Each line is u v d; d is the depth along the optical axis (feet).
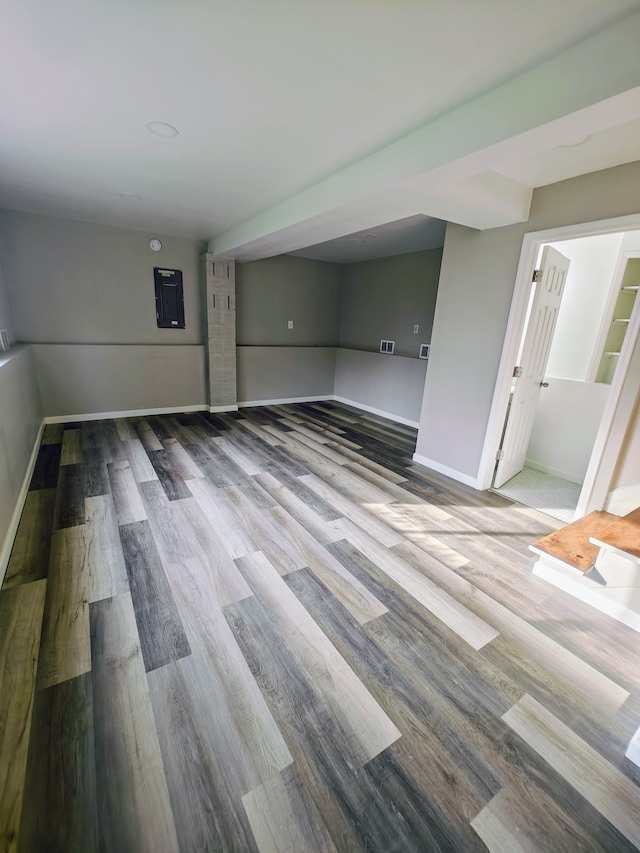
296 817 3.49
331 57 4.82
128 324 16.11
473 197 7.69
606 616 6.19
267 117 6.32
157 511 8.72
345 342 22.77
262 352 19.95
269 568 6.93
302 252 19.07
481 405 10.59
